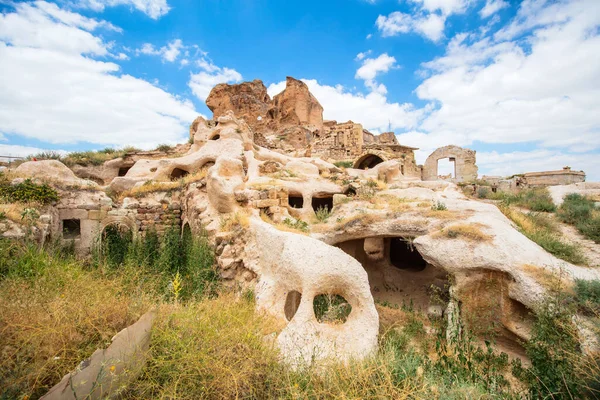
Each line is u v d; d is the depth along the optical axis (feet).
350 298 18.26
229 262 24.97
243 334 12.47
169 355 10.28
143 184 48.47
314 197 45.96
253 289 21.47
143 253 30.76
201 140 69.51
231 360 10.71
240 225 26.91
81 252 34.47
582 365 12.70
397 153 92.27
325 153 98.43
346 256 18.74
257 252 23.63
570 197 42.70
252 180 41.57
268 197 31.50
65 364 8.77
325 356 14.19
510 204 46.32
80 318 10.40
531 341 15.30
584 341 13.97
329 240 29.19
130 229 37.17
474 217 24.72
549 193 48.26
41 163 41.98
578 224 32.83
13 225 23.71
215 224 30.81
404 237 27.68
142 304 12.73
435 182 47.80
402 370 12.71
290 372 11.73
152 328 11.19
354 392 10.52
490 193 54.95
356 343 16.08
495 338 20.25
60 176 42.34
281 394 10.32
